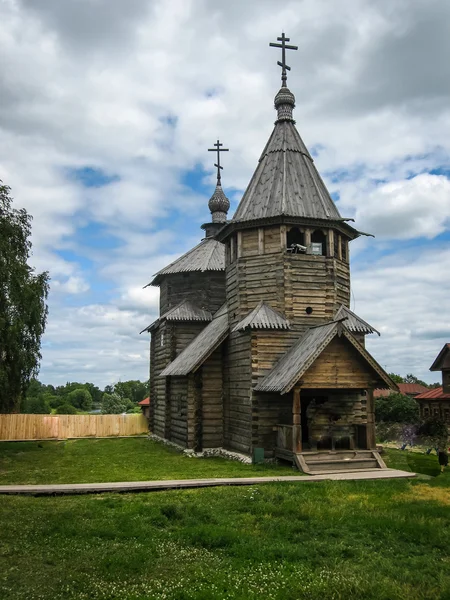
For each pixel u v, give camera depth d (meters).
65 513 13.72
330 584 9.19
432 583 9.30
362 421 24.41
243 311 25.69
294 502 14.80
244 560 10.47
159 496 16.03
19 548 11.06
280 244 25.12
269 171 27.55
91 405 104.94
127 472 21.22
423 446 32.66
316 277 25.23
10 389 27.92
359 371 21.48
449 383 46.56
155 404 38.72
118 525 12.67
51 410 80.50
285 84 29.80
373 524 12.63
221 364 28.03
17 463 24.88
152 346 40.31
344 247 27.39
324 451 20.98
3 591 8.99
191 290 35.28
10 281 25.91
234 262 26.83
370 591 8.95
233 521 13.05
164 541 11.55
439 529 12.18
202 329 34.09
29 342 28.92
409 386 68.56
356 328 25.16
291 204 25.59
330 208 26.66
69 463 24.73
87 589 9.09
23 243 28.08
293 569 9.96
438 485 17.44
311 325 24.70
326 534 12.05
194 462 24.22
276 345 24.00
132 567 10.07
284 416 23.56
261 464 22.38
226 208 41.06
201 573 9.75
